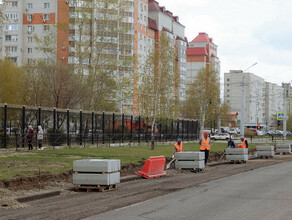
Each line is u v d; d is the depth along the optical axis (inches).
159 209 406.6
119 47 1865.2
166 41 1689.2
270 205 426.9
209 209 405.7
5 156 900.6
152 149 1344.7
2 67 2068.2
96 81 1820.9
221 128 3850.9
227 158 1149.7
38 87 2039.9
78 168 563.2
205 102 2706.7
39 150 1134.4
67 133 1347.2
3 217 374.6
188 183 645.9
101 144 1493.6
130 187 602.2
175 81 1701.5
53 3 3385.8
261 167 969.5
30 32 3430.1
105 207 420.5
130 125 1667.1
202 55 5123.0
